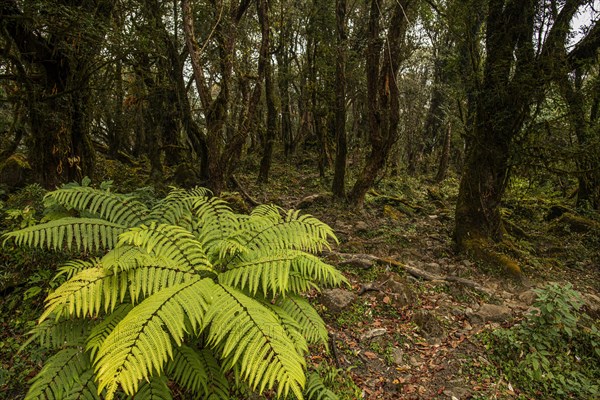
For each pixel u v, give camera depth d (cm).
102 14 598
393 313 445
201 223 310
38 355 287
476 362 367
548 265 681
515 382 346
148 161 1390
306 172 1612
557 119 671
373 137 910
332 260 586
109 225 269
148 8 739
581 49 642
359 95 1557
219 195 625
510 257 657
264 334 186
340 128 1004
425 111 2144
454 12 734
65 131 580
